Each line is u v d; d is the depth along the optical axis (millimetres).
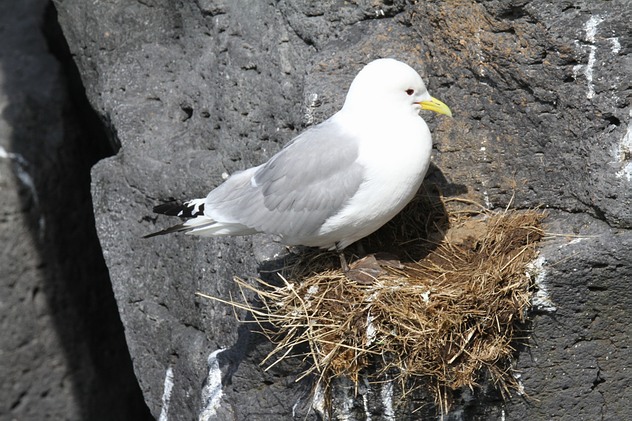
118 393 15195
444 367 8625
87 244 14867
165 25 12305
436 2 9570
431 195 9836
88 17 12586
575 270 8758
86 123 14852
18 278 14484
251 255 10242
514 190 9594
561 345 9078
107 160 11938
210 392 10422
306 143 8938
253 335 9688
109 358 15141
